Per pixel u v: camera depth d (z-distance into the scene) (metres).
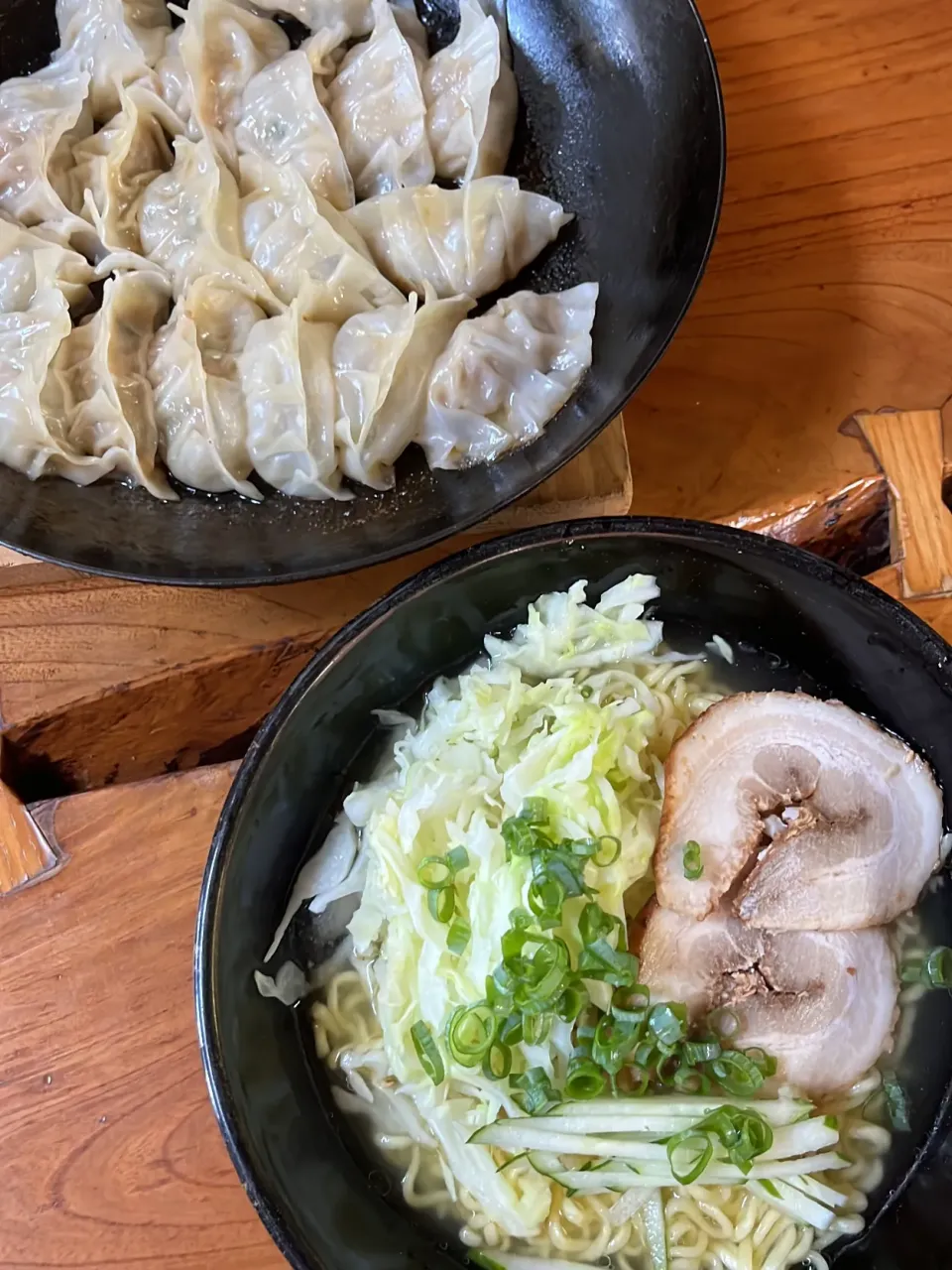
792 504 0.33
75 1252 0.27
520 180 0.37
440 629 0.28
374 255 0.36
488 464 0.33
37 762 0.33
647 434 0.34
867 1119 0.27
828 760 0.28
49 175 0.36
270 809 0.26
